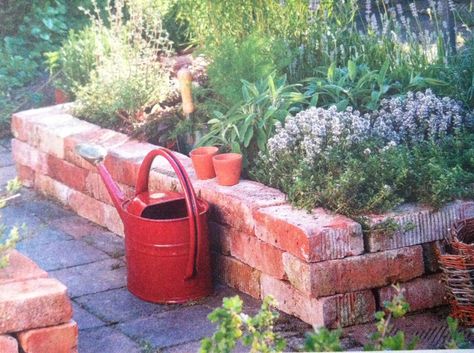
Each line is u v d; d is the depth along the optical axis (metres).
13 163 8.80
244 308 5.48
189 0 8.44
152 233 5.50
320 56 7.39
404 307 3.48
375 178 5.39
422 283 5.26
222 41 7.41
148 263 5.59
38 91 10.15
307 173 5.51
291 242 5.11
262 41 7.05
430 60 7.43
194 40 8.59
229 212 5.66
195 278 5.61
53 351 4.38
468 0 10.72
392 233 5.12
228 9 7.82
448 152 5.82
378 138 5.78
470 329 4.94
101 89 7.77
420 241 5.23
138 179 5.77
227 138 6.52
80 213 7.37
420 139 5.94
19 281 4.48
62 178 7.56
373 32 7.63
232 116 6.60
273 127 6.34
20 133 8.05
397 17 11.61
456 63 6.93
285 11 7.70
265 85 6.64
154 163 6.53
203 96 7.29
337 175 5.52
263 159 5.95
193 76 7.81
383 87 6.54
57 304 4.37
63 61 8.97
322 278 5.02
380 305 5.18
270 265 5.38
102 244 6.71
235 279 5.77
